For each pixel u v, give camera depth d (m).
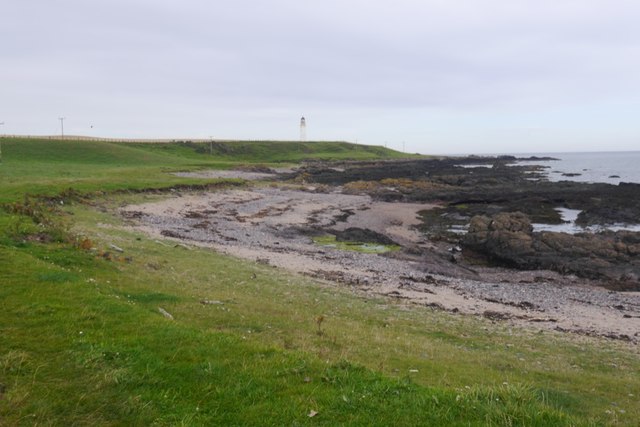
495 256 40.31
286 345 13.02
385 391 8.57
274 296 21.50
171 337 10.54
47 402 7.48
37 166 75.81
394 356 13.80
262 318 16.30
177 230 39.47
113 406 7.56
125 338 10.20
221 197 64.44
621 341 20.50
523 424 7.58
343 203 68.94
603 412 11.02
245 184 79.12
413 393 8.59
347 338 15.20
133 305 13.03
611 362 16.91
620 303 28.03
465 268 37.19
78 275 15.87
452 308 23.89
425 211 64.56
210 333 11.29
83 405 7.52
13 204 28.27
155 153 133.50
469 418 7.72
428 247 43.81
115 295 14.72
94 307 12.06
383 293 25.66
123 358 9.23
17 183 47.53
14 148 98.50
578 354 17.62
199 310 15.88
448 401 8.27
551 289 30.80
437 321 20.66
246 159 165.38
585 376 14.59
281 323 15.96
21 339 9.70
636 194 67.25
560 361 16.31
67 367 8.70
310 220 53.31
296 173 114.38
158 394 7.98
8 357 8.72
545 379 13.76
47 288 13.22
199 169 97.25
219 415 7.50
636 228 51.69
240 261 29.58
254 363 9.55
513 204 66.00
